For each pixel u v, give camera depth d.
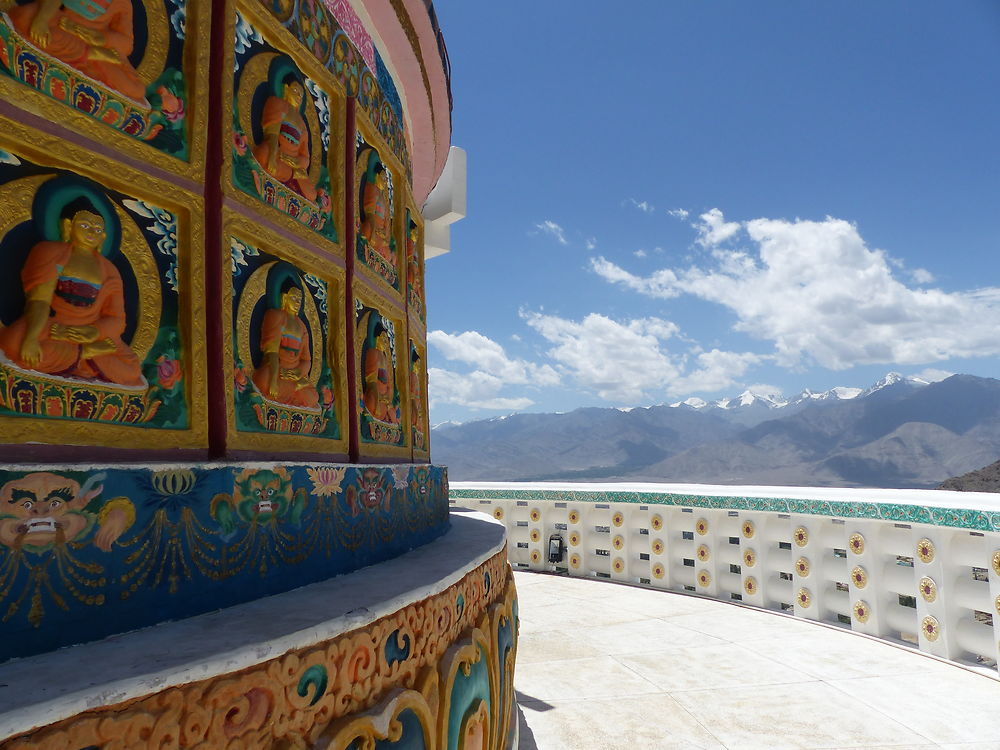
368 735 1.86
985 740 4.45
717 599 8.94
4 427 1.58
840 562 7.53
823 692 5.36
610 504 10.38
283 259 2.63
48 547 1.51
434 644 2.40
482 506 11.90
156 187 2.04
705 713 4.94
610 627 7.48
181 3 2.22
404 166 4.12
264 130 2.57
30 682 1.27
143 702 1.31
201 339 2.12
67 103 1.83
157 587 1.75
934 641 6.30
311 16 2.95
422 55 4.23
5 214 1.67
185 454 2.02
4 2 1.71
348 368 3.02
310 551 2.39
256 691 1.54
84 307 1.77
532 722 4.77
